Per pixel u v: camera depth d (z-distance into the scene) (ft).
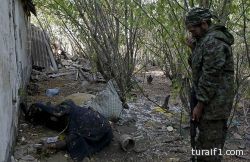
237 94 16.60
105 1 22.65
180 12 16.35
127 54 23.29
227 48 10.95
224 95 11.20
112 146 16.19
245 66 18.56
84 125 15.92
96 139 15.57
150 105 22.77
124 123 19.26
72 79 30.50
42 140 16.15
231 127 18.29
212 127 11.56
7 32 15.07
